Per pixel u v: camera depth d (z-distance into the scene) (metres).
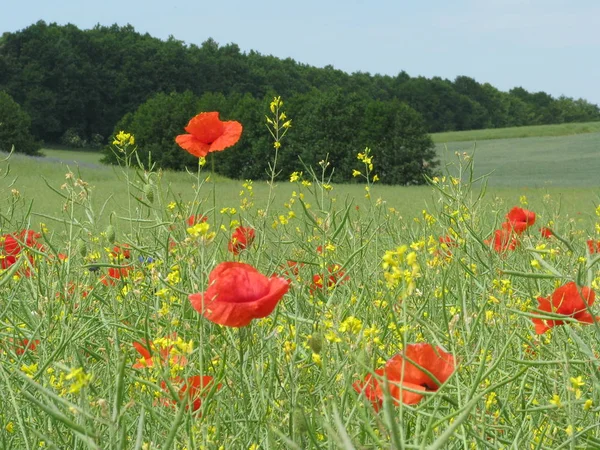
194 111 56.91
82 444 1.95
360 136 52.75
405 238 4.24
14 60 95.19
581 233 4.75
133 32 115.62
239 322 1.71
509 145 75.94
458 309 2.61
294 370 2.05
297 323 2.32
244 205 3.78
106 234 3.11
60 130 96.31
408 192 19.28
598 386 2.00
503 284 2.53
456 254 3.29
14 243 3.31
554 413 2.10
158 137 56.34
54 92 95.81
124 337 2.73
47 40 96.88
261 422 1.90
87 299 2.87
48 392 1.48
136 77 102.00
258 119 54.81
